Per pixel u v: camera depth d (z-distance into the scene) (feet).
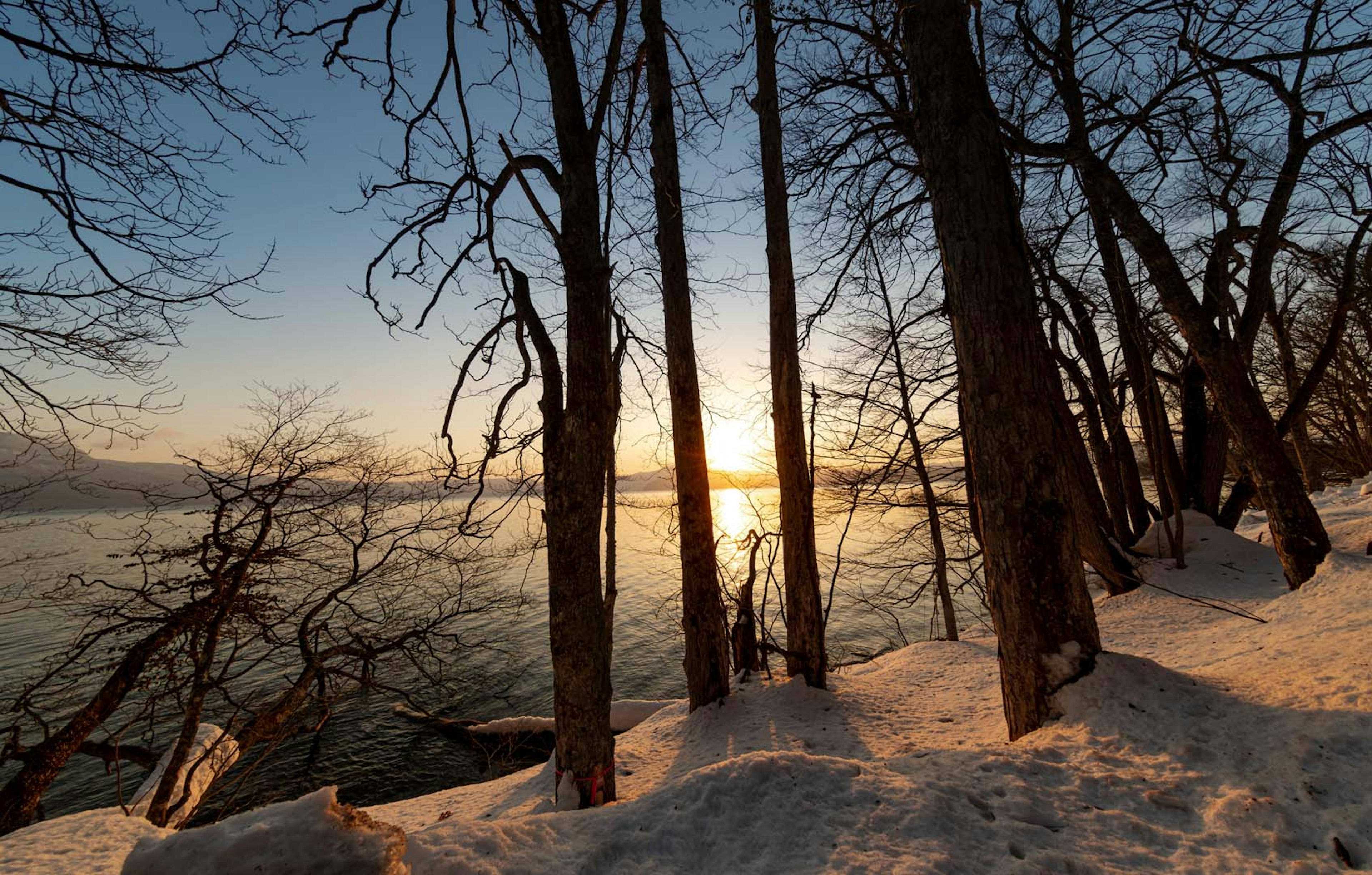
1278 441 28.99
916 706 27.58
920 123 17.47
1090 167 30.91
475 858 9.39
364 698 56.13
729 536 39.75
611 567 32.27
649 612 85.25
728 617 39.14
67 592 32.53
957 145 16.60
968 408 16.76
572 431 16.40
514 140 20.97
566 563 16.39
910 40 17.65
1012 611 15.99
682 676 61.87
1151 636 29.94
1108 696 14.42
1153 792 11.14
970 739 21.16
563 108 16.99
